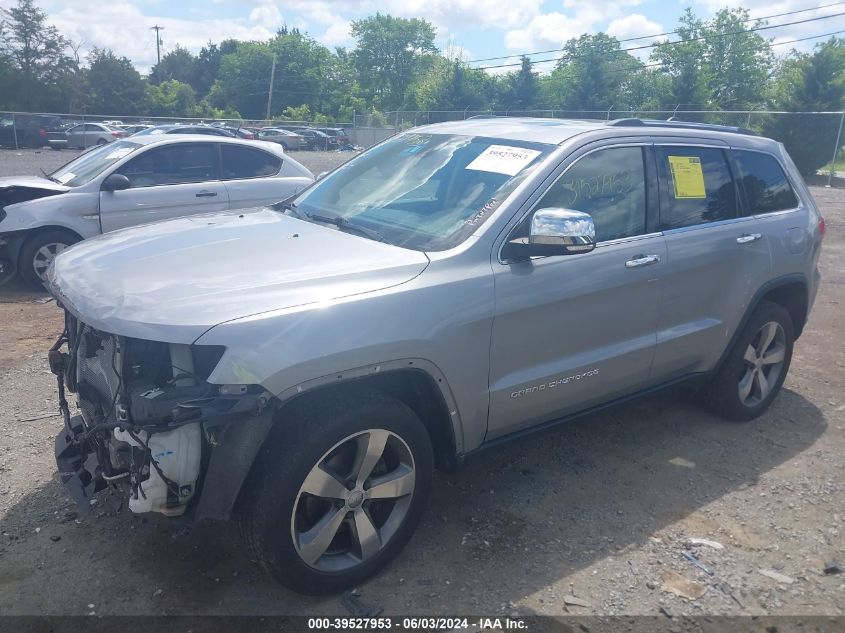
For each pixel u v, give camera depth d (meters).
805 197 5.01
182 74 114.75
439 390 3.08
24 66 60.72
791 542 3.46
